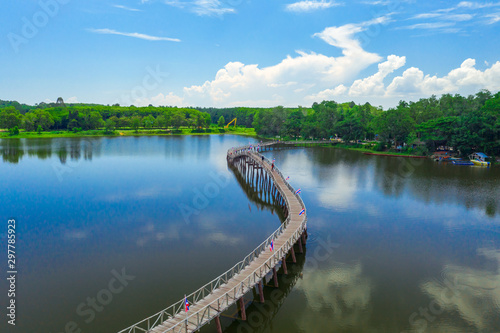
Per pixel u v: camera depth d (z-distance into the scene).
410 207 52.75
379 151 122.25
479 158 95.38
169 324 21.78
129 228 42.84
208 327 24.66
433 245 38.72
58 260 34.06
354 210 51.06
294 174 78.81
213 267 32.81
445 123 104.12
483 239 40.50
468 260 35.16
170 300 27.22
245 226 44.22
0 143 134.75
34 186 63.47
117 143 143.62
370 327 24.69
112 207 51.38
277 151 128.88
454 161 96.56
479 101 133.38
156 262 33.75
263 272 27.75
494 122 96.00
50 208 50.34
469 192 62.28
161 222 45.19
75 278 30.62
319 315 26.09
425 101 159.12
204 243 38.50
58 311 25.70
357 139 145.50
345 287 29.98
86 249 36.62
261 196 60.16
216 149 128.38
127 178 71.94
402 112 118.06
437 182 70.62
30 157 97.88
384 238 40.53
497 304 27.55
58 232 41.28
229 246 37.75
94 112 197.50
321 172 81.69
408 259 35.22
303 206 42.81
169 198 56.97
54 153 107.44
